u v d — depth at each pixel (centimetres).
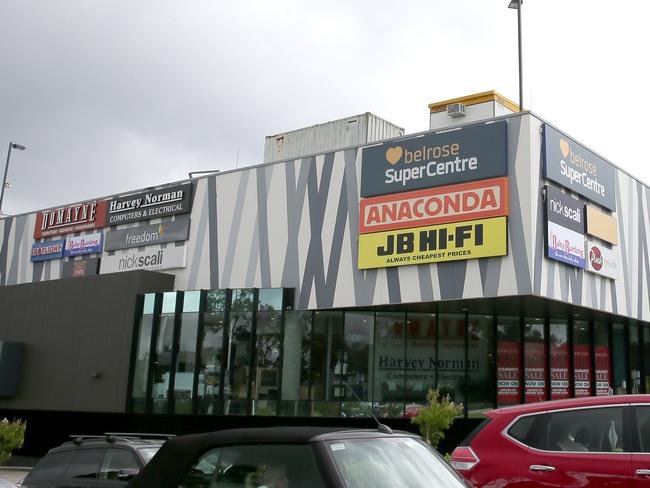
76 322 2816
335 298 2336
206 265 2719
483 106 2639
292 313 2406
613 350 2688
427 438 2002
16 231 3541
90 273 3122
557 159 2111
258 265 2559
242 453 482
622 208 2483
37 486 902
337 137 2859
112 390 2627
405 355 2416
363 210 2316
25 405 2870
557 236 2064
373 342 2403
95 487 855
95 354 2720
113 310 2717
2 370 2866
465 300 2108
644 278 2589
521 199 2017
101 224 3130
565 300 2094
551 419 702
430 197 2175
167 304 2605
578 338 2592
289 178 2548
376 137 2823
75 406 2720
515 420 721
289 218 2514
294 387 2352
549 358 2516
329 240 2392
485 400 2430
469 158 2119
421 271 2167
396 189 2253
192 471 493
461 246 2083
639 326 2784
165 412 2505
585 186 2244
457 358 2442
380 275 2253
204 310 2523
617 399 686
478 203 2077
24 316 2998
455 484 495
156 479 503
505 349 2484
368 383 2373
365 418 2373
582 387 2561
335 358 2370
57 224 3328
